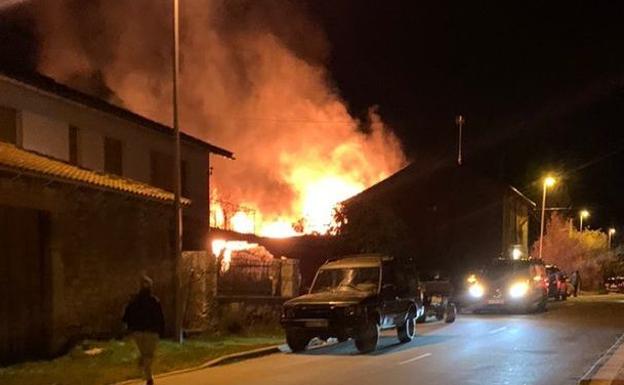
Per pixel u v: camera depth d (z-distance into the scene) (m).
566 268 60.62
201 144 30.19
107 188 17.69
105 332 18.36
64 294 16.86
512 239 53.88
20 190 15.56
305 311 17.36
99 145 23.22
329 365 14.98
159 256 20.88
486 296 29.66
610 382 12.23
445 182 50.12
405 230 33.62
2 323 15.05
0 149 16.64
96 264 18.14
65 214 17.05
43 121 20.27
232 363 15.78
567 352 16.52
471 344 18.34
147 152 26.27
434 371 13.76
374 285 18.38
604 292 61.56
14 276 15.52
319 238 34.06
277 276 24.27
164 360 15.38
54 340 16.39
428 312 24.12
